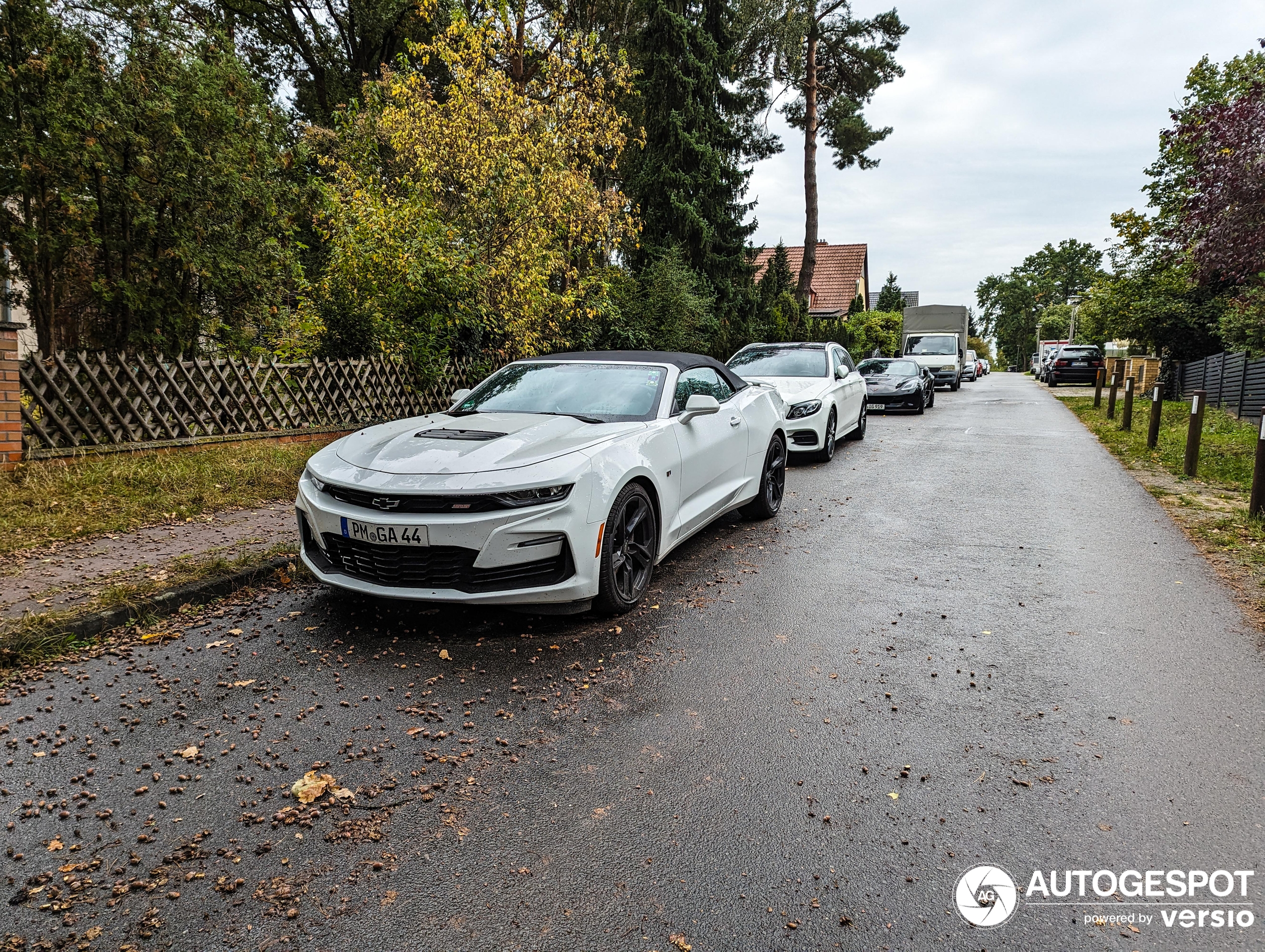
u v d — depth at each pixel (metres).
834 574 5.19
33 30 7.90
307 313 10.89
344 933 1.95
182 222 9.41
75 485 6.13
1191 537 6.14
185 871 2.18
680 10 21.05
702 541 6.12
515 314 12.55
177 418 8.01
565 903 2.07
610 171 20.39
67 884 2.11
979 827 2.42
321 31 23.86
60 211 8.67
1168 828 2.41
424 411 11.55
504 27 14.62
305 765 2.75
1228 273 12.57
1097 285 21.45
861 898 2.10
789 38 24.55
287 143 11.62
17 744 2.83
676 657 3.75
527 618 4.23
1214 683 3.46
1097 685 3.46
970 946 1.94
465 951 1.90
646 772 2.73
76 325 10.10
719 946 1.92
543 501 3.86
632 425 4.69
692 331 19.41
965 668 3.64
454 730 3.01
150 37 9.19
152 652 3.69
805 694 3.36
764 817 2.46
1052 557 5.61
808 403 10.08
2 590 4.16
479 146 12.90
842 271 48.00
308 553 4.38
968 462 10.32
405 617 4.20
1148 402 19.47
